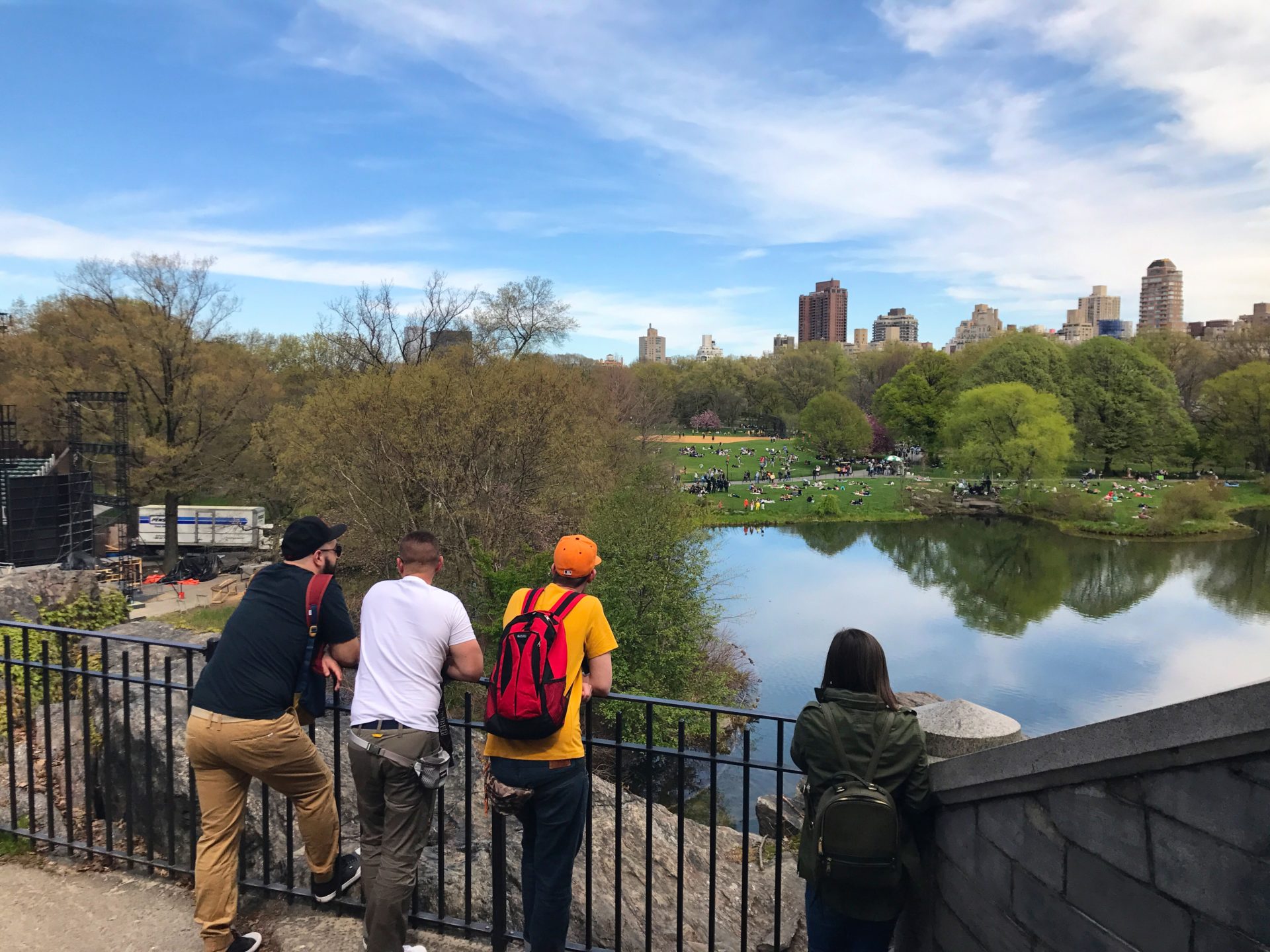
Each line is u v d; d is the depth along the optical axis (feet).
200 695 11.05
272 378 142.41
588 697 10.84
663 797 61.72
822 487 279.08
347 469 91.71
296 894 12.92
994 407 251.19
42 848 14.78
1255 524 222.28
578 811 10.41
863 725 9.86
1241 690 6.25
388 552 90.79
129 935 12.17
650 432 207.62
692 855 19.81
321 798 12.00
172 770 13.61
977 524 232.12
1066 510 229.25
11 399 122.83
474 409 87.51
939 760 10.10
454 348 122.42
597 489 96.37
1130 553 187.62
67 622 29.30
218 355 133.69
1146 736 7.14
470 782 12.07
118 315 125.29
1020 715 91.40
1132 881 7.41
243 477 140.77
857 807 9.27
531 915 10.59
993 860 9.28
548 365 103.09
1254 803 6.29
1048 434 240.73
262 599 11.23
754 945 15.76
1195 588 154.81
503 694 9.81
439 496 86.58
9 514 100.01
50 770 14.52
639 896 16.87
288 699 11.18
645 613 74.49
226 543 142.92
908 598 146.30
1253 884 6.28
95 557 113.09
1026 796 8.76
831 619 130.82
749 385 436.35
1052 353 292.20
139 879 13.73
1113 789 7.63
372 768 10.71
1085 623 130.11
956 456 260.83
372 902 10.75
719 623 120.67
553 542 95.04
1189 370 334.44
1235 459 278.46
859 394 439.22
